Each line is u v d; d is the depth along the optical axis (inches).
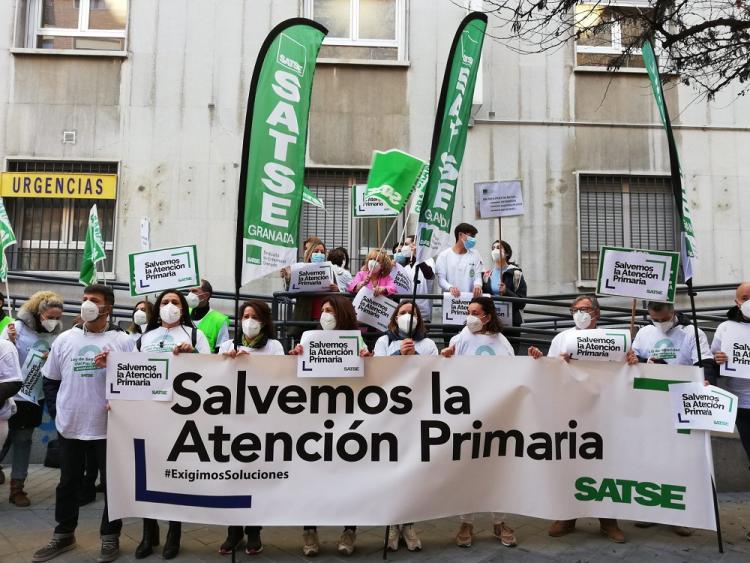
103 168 369.1
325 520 151.7
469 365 161.5
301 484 153.8
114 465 152.2
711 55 293.6
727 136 379.6
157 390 154.5
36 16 382.0
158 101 369.1
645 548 164.4
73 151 364.8
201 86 370.6
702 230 373.1
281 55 171.0
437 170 185.8
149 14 374.3
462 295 214.2
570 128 377.1
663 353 180.9
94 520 186.2
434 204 184.2
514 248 366.9
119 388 154.0
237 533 156.5
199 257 361.1
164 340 166.6
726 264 370.9
